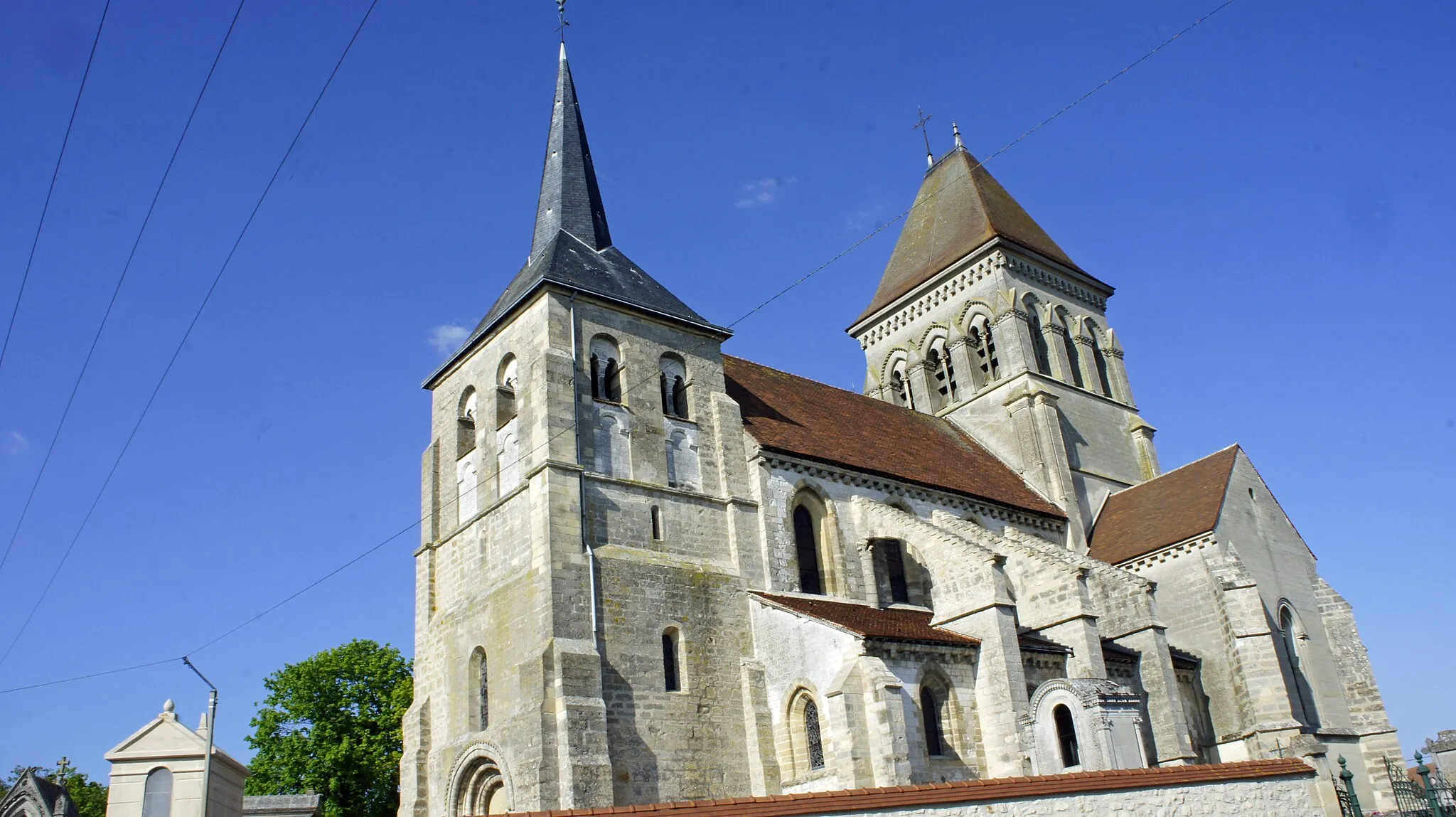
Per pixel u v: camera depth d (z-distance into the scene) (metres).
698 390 43.94
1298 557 54.53
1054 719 35.69
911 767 33.91
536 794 33.12
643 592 37.84
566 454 38.41
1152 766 41.44
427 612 43.47
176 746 40.00
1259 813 30.31
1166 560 50.91
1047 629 42.22
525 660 35.53
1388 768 42.88
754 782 37.22
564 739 33.50
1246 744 45.28
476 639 39.94
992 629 38.12
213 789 40.31
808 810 23.50
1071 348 66.50
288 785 69.31
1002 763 36.56
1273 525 54.12
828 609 40.25
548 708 34.16
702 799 36.06
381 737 70.81
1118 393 67.00
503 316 42.66
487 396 43.53
